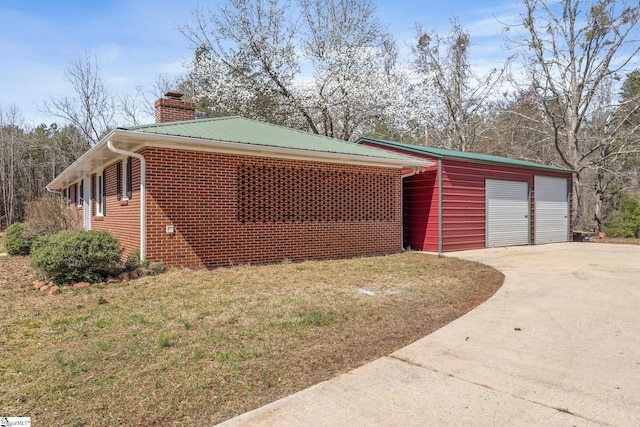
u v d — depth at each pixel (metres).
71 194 19.80
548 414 2.82
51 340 4.34
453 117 27.30
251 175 9.61
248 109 21.69
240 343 4.24
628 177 22.08
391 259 10.60
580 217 26.45
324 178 10.86
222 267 9.02
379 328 4.83
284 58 22.48
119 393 3.17
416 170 12.59
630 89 24.09
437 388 3.25
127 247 9.49
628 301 6.04
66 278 7.04
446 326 4.92
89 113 29.45
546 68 21.53
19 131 31.06
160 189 8.41
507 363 3.76
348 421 2.76
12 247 12.30
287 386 3.32
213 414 2.89
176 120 12.84
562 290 6.85
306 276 7.90
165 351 4.00
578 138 22.12
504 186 14.46
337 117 22.81
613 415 2.80
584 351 4.05
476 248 13.45
